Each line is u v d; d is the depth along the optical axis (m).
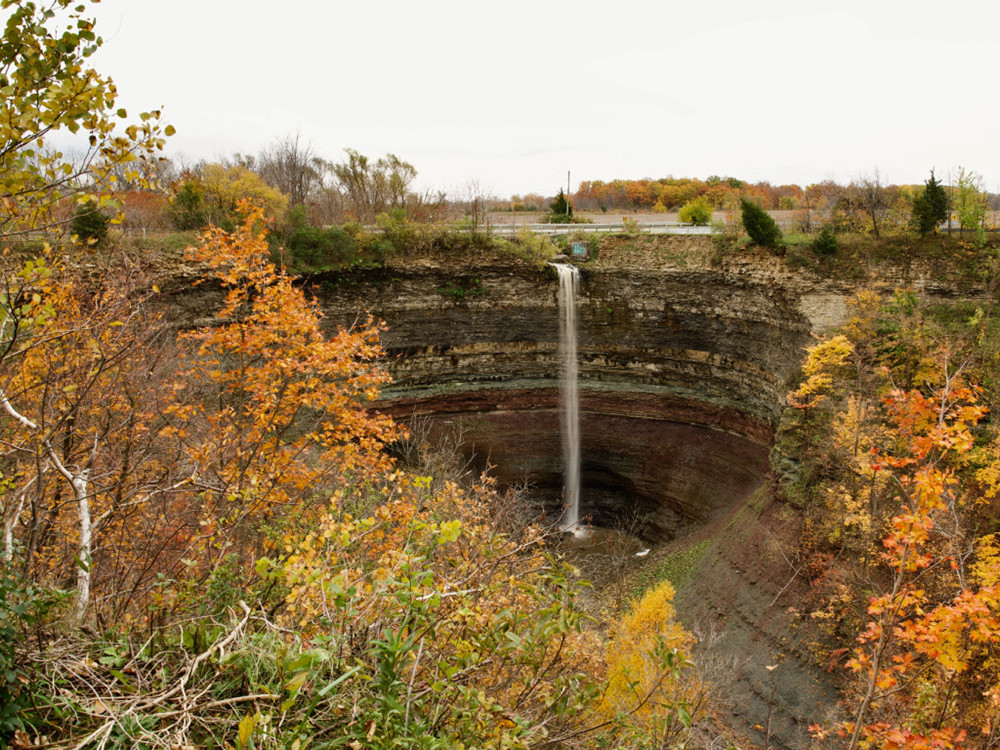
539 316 37.88
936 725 10.41
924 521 7.50
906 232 30.09
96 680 4.40
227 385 12.18
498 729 4.95
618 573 25.95
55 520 7.88
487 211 51.00
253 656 4.64
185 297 28.00
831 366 25.09
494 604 6.35
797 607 20.88
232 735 4.29
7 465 9.18
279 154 43.66
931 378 22.62
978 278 27.89
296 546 6.72
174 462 9.58
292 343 11.42
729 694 19.41
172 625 5.47
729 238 33.94
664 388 37.50
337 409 12.12
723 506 33.09
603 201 83.12
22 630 4.63
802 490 23.81
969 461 17.30
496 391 38.81
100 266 15.17
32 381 8.48
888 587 17.81
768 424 32.28
